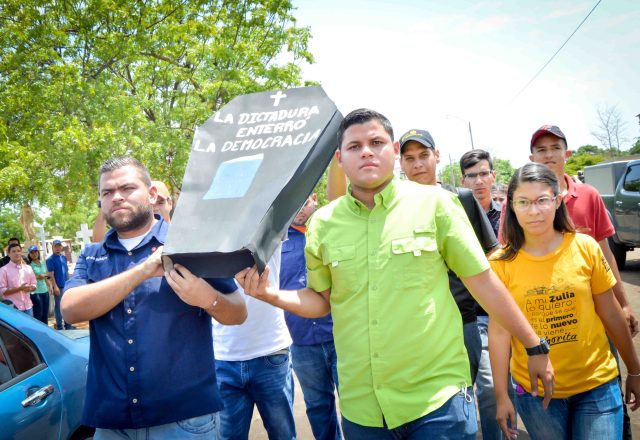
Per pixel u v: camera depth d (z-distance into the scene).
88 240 19.33
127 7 11.58
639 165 9.88
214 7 14.48
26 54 10.19
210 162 1.99
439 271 2.01
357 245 2.03
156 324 2.10
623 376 4.76
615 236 10.55
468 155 4.03
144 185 2.23
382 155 2.01
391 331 1.93
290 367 3.18
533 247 2.40
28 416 2.64
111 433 2.14
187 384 2.10
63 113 10.77
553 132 3.23
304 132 1.96
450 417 1.87
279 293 2.00
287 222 1.85
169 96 15.40
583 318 2.30
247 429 3.11
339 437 3.69
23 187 10.07
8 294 8.80
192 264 1.79
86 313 1.97
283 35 15.79
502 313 1.96
